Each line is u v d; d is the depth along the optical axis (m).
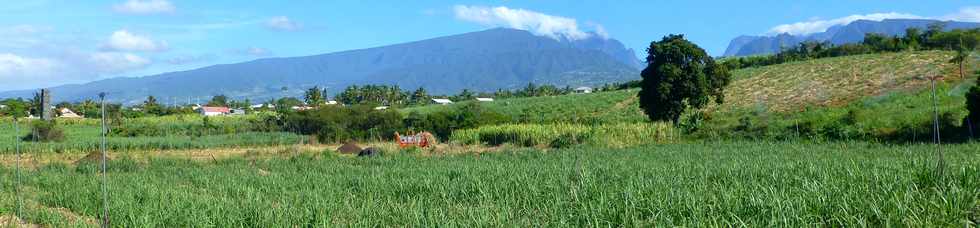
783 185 11.70
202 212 12.03
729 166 18.56
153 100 140.12
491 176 16.91
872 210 8.76
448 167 23.14
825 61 80.44
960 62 55.28
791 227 8.44
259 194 14.93
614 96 82.94
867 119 41.16
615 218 9.98
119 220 12.07
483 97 182.25
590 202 10.80
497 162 25.59
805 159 21.59
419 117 56.81
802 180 12.45
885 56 75.62
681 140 42.38
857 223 8.43
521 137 44.41
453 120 54.75
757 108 56.84
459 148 42.94
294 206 12.81
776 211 9.05
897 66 66.31
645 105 47.12
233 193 16.33
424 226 10.31
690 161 23.00
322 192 15.75
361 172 22.23
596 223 9.29
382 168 24.06
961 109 39.91
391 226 10.93
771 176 13.62
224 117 85.12
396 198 14.52
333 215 11.68
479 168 21.17
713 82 45.88
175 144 46.16
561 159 27.36
